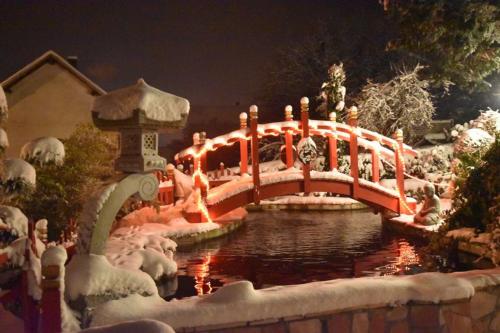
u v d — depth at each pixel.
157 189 6.21
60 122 21.92
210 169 36.53
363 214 21.55
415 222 15.09
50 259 4.91
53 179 12.87
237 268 11.10
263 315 5.07
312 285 5.49
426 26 10.16
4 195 6.16
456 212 11.05
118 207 5.83
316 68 35.78
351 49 35.47
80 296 5.34
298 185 16.81
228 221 16.41
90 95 22.14
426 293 5.47
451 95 32.41
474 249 9.85
